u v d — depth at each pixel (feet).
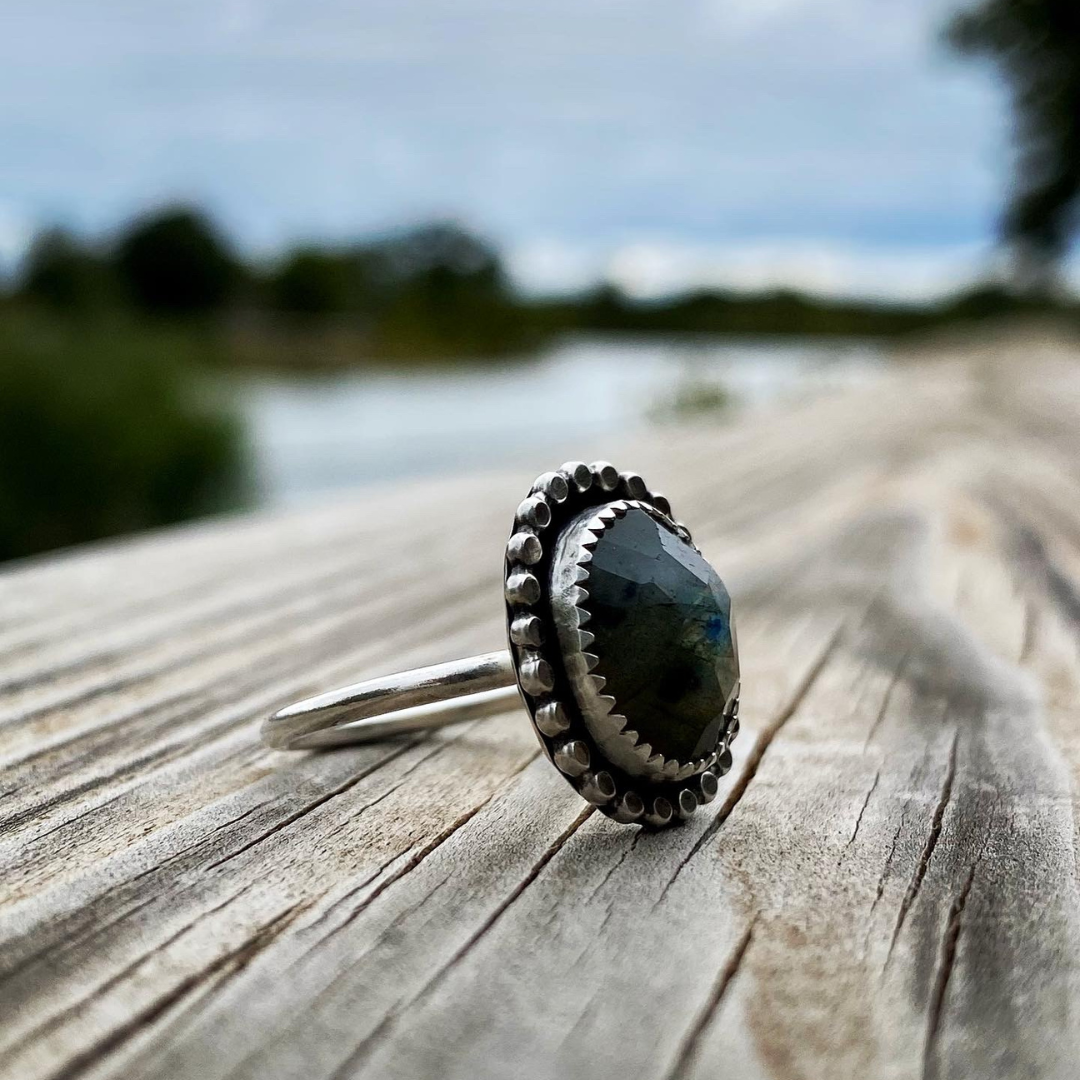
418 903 0.17
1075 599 0.33
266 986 0.15
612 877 0.18
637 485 0.23
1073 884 0.17
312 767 0.23
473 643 0.32
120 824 0.20
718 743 0.21
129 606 0.36
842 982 0.15
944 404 0.91
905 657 0.29
